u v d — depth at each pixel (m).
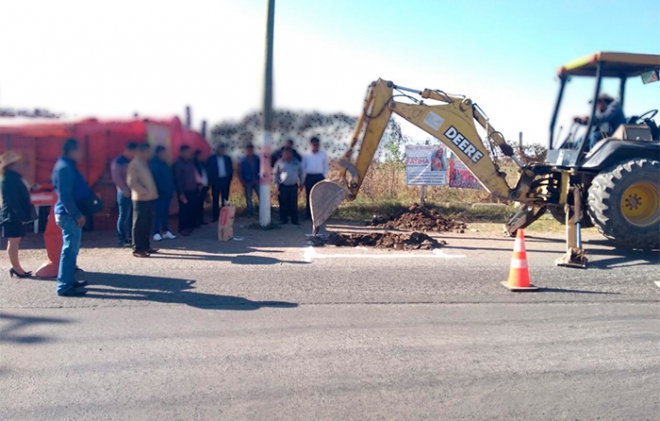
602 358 5.01
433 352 5.09
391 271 8.02
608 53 9.34
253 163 13.30
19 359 4.83
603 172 9.41
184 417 3.89
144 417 3.89
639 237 9.17
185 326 5.66
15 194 7.26
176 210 12.18
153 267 8.12
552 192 10.18
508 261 8.88
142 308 6.21
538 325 5.85
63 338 5.31
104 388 4.31
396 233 10.73
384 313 6.15
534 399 4.22
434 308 6.36
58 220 6.57
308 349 5.11
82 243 10.11
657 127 10.11
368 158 10.55
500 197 10.33
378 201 15.21
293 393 4.26
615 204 9.13
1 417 3.87
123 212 9.77
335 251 9.48
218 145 12.85
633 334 5.62
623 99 10.48
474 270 8.17
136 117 11.32
